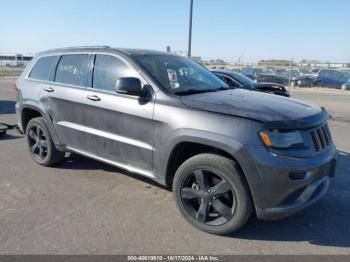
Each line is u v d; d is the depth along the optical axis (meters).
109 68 4.61
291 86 28.53
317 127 3.65
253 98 4.04
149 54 4.66
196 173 3.72
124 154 4.40
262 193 3.36
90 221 3.94
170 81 4.25
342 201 4.56
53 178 5.23
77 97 4.84
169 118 3.83
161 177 4.08
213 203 3.67
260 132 3.33
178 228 3.83
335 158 3.84
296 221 4.03
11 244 3.45
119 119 4.35
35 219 3.96
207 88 4.46
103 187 4.90
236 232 3.77
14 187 4.88
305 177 3.37
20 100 5.89
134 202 4.44
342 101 17.17
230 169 3.48
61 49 5.48
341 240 3.66
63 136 5.21
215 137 3.48
